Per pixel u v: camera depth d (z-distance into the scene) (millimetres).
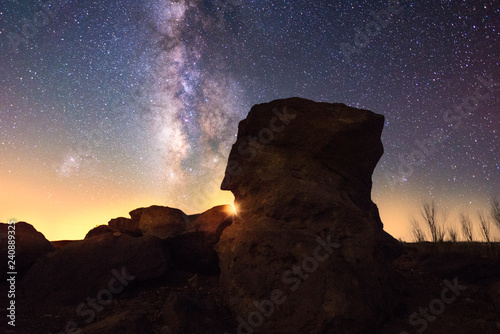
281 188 4316
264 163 4586
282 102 4652
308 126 4547
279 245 3811
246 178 4629
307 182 4324
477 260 4859
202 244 5512
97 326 3594
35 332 3756
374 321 3445
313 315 3354
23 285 4824
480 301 4070
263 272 3738
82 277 4766
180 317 3617
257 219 4277
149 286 4918
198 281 5051
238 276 3918
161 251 5070
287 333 3383
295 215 4105
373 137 4570
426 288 4453
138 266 4832
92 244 5172
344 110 4598
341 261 3637
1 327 3777
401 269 5027
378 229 4293
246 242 4027
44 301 4504
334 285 3451
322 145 4492
